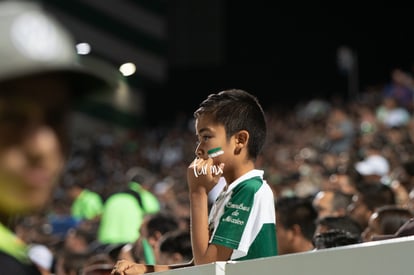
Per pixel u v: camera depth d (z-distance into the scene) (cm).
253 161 389
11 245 172
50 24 160
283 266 302
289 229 511
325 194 690
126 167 2477
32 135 161
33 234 1118
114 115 3422
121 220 888
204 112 383
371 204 641
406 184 865
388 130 1658
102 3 3550
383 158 1161
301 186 1161
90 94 164
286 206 523
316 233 506
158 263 587
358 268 289
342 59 3206
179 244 569
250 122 383
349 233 484
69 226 1202
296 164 1605
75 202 1247
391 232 524
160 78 3634
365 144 1464
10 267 169
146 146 2712
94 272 554
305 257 298
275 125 2480
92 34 3506
